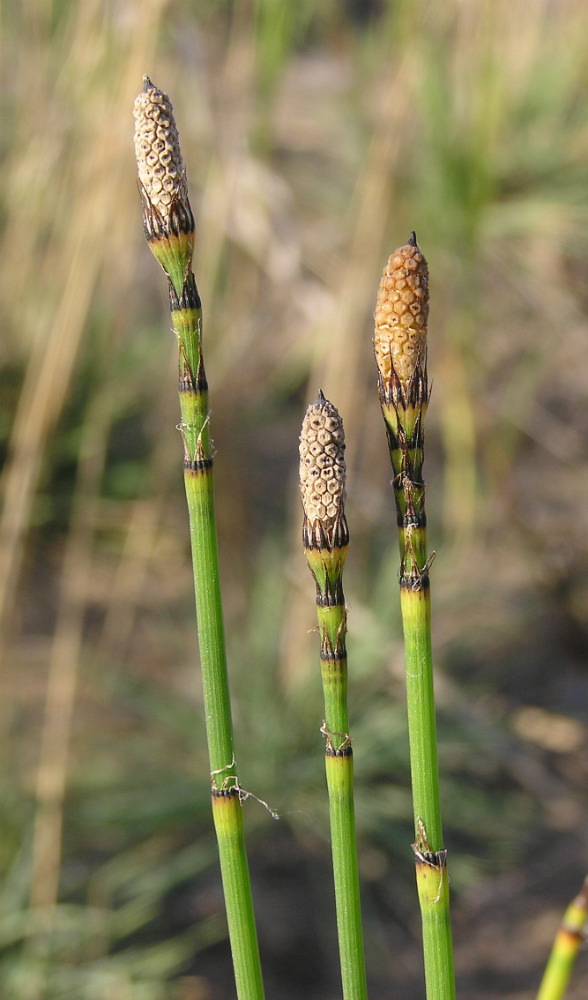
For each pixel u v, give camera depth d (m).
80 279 0.74
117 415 0.85
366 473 1.11
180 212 0.30
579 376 1.35
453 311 1.01
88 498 0.83
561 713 1.10
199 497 0.31
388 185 0.87
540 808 1.03
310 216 0.99
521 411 1.21
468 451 1.12
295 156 0.98
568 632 1.15
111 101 0.74
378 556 1.12
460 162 0.86
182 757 0.96
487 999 0.90
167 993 0.87
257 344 1.13
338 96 0.95
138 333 0.96
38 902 0.82
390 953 0.94
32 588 0.91
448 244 0.93
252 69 0.87
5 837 0.88
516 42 0.91
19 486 0.76
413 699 0.31
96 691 0.98
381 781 0.97
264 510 1.24
